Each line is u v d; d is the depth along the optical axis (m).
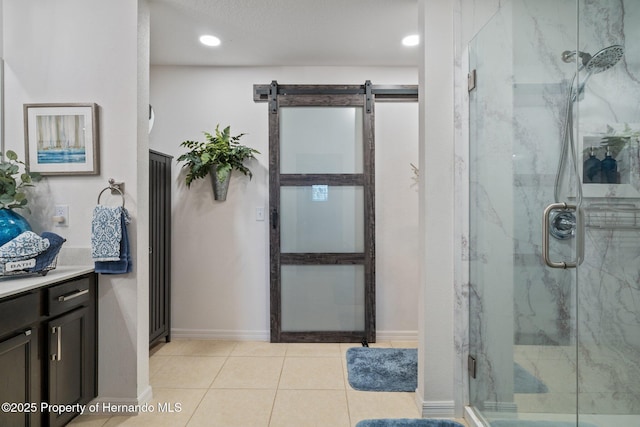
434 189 2.03
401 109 3.24
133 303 2.05
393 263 3.25
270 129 3.18
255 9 2.35
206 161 3.00
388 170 3.24
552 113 1.54
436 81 2.03
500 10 1.75
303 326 3.21
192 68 3.23
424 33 2.03
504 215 1.74
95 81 2.07
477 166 1.96
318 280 3.22
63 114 2.05
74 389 1.86
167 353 2.92
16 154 1.99
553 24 1.54
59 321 1.75
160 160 2.96
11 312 1.50
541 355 1.56
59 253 2.03
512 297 1.70
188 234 3.23
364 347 3.06
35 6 2.07
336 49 2.92
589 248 1.53
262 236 3.25
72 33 2.07
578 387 1.52
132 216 2.06
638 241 1.54
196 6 2.30
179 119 3.23
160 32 2.64
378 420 1.98
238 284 3.25
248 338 3.24
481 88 1.91
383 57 3.07
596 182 1.52
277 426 1.93
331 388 2.34
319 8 2.34
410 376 2.50
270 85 3.19
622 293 1.53
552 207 1.49
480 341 1.94
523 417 1.63
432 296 2.02
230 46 2.86
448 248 2.03
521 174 1.65
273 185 3.18
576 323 1.53
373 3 2.29
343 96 3.20
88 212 2.07
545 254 1.49
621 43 1.54
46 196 2.07
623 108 1.53
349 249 3.22
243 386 2.37
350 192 3.22
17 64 2.07
